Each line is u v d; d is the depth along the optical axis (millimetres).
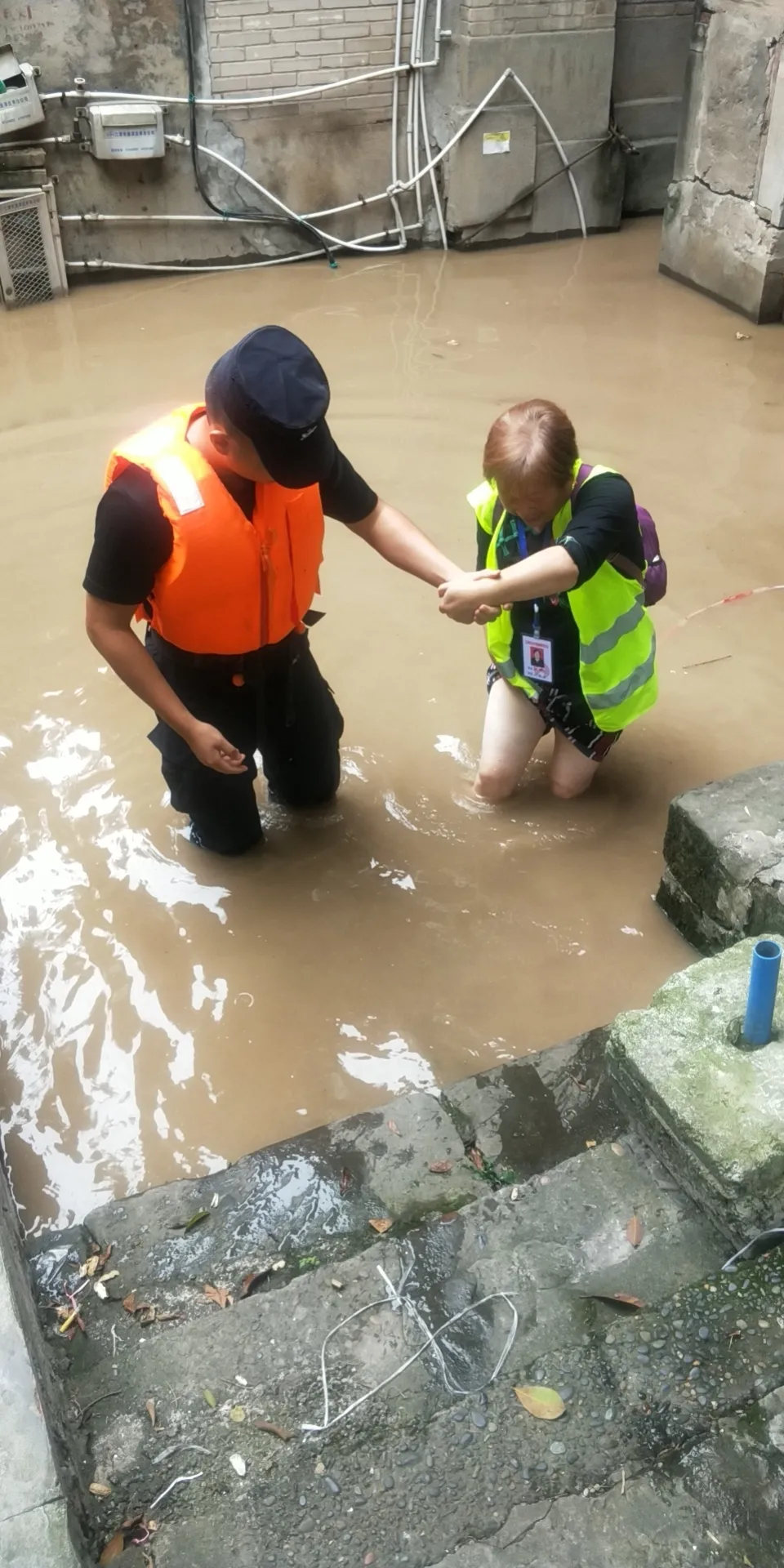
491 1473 1764
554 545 2756
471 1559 1661
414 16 6871
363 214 7504
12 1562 1461
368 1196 2314
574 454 2670
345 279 7246
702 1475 1742
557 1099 2482
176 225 7188
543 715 3189
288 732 3078
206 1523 1732
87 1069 2688
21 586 4371
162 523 2490
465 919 3023
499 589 2650
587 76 7227
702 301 6754
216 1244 2248
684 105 6555
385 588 4379
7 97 6328
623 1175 2219
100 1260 2225
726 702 3746
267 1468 1798
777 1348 1906
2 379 5973
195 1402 1896
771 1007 2137
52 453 5250
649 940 2957
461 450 5188
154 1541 1714
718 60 6172
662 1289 2016
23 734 3664
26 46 6383
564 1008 2787
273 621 2736
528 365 5977
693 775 3459
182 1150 2518
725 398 5605
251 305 6859
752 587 4258
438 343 6266
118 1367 1957
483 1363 1919
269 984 2865
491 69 6965
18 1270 1906
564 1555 1659
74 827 3318
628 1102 2293
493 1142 2406
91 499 4910
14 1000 2842
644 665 3080
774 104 5855
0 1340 1688
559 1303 2002
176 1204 2326
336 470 2748
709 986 2328
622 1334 1940
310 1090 2627
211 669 2812
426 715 3729
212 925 3021
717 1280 2021
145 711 3770
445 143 7312
